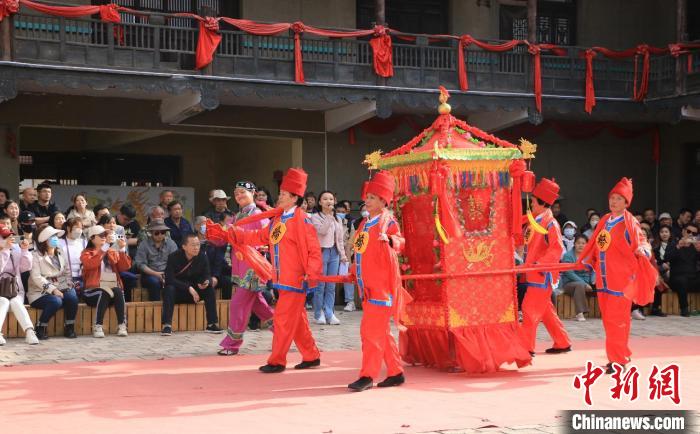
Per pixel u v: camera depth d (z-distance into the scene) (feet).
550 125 64.85
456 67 56.49
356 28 61.87
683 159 67.82
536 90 57.88
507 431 20.80
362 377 25.89
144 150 66.80
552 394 25.26
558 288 47.52
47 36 47.44
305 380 27.58
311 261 28.37
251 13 57.98
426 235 29.94
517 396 24.95
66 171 65.10
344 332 40.55
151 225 42.01
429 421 21.74
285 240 28.58
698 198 67.36
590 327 43.39
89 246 38.86
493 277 29.55
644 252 27.89
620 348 28.55
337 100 53.47
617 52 59.06
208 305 39.83
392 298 26.13
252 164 67.00
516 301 29.89
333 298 43.83
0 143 51.93
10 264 36.37
